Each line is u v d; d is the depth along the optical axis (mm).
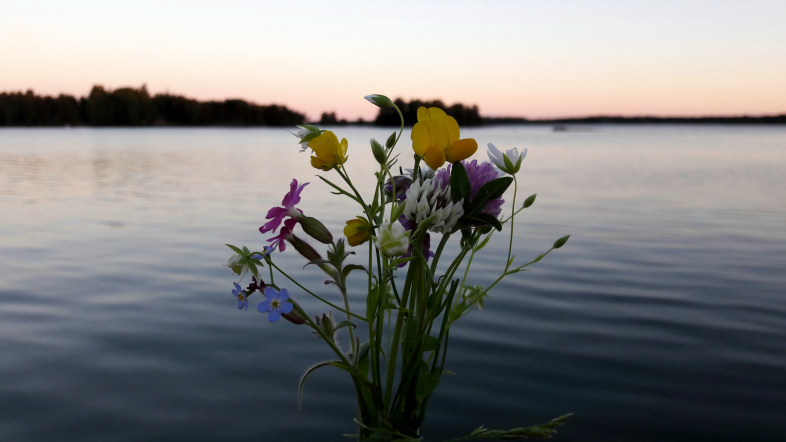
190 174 14203
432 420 2016
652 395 2238
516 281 4137
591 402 2170
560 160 20766
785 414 2059
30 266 4570
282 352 2734
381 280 985
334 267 996
